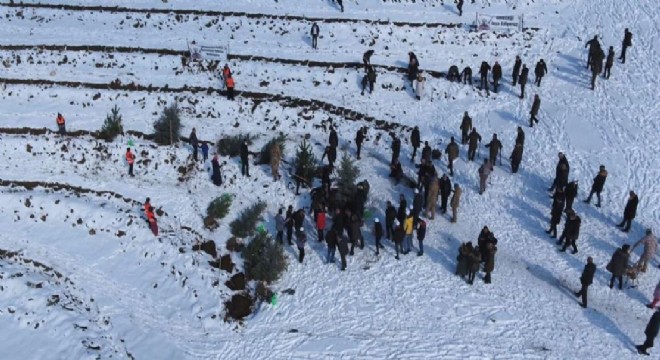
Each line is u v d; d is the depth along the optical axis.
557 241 26.88
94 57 36.03
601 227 27.45
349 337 23.16
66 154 30.75
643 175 29.64
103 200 29.02
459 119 33.31
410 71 34.66
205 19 38.91
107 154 30.77
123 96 33.66
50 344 23.38
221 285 25.36
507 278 25.33
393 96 34.75
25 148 30.86
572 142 31.62
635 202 26.36
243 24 38.59
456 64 36.38
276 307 24.61
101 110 33.03
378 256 26.45
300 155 29.62
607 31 37.88
